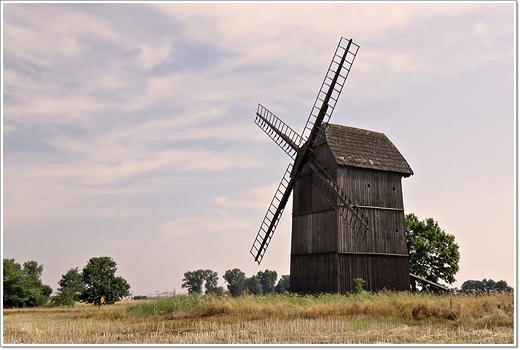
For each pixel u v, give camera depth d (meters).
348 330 19.47
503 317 22.06
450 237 49.12
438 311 23.67
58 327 22.34
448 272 48.16
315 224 35.09
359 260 32.94
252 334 18.39
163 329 21.02
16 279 56.62
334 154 34.19
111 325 23.06
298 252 36.28
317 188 35.62
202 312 27.14
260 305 26.77
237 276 146.00
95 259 51.75
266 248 38.66
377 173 35.38
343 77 33.34
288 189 37.50
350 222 33.12
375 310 24.39
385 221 34.66
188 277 140.62
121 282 51.31
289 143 38.34
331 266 32.69
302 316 24.20
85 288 51.03
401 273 34.22
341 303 26.02
